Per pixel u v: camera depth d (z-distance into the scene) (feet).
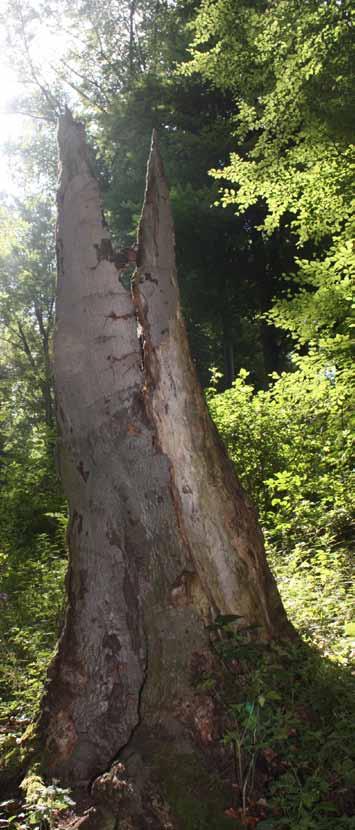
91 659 14.05
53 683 14.38
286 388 38.09
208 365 87.61
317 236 35.14
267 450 37.04
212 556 14.39
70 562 14.76
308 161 33.83
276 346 81.51
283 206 34.65
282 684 13.55
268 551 28.60
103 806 12.03
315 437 36.17
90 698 13.89
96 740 13.67
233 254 76.69
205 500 14.53
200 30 36.52
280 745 12.54
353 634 18.08
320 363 32.27
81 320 14.60
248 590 14.66
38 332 123.13
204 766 12.48
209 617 13.94
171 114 77.82
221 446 15.33
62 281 14.88
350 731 12.44
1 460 54.80
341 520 30.12
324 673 14.10
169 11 88.74
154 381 14.56
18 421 110.83
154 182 15.21
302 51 30.04
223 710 12.95
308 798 10.92
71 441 14.69
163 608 13.80
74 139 14.97
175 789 11.95
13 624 24.82
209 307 80.12
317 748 12.51
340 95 30.48
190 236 72.90
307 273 33.35
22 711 16.93
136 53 99.25
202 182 75.87
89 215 14.67
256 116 36.52
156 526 14.06
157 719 13.15
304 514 31.48
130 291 14.90
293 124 32.71
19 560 37.22
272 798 11.69
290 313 32.42
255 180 34.32
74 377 14.55
